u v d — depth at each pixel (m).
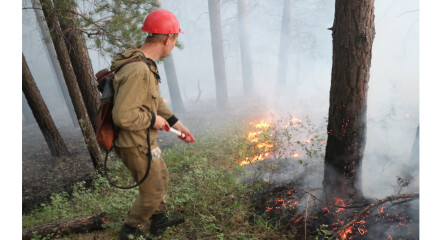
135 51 2.17
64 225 2.96
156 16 2.25
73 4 5.97
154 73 2.22
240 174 4.53
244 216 3.29
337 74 3.13
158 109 2.57
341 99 3.15
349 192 3.39
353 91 3.07
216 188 3.91
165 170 2.55
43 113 9.02
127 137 2.19
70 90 6.37
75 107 6.43
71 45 6.75
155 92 2.20
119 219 3.14
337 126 3.25
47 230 2.92
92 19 6.17
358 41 2.92
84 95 7.47
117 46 6.13
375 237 2.77
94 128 7.73
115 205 3.30
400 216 3.02
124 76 2.02
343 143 3.25
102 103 2.10
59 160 9.21
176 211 3.30
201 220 3.08
